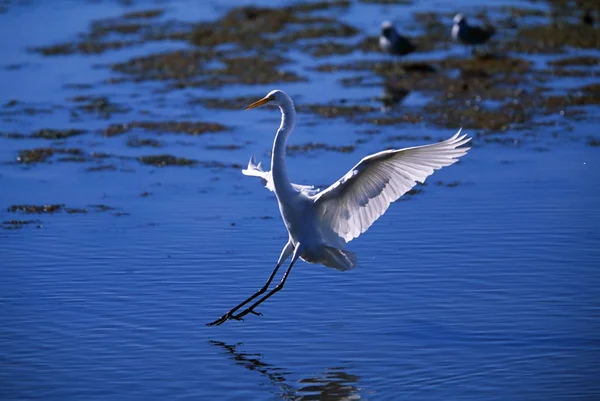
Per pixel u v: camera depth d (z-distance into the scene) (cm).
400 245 1454
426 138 2139
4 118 2392
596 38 3108
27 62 3081
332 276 1343
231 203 1731
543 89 2536
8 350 1110
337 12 3759
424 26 3434
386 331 1148
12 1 4212
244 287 1311
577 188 1742
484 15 3572
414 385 1012
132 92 2662
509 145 2073
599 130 2167
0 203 1750
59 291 1298
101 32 3509
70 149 2116
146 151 2106
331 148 2081
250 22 3553
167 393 1005
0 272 1371
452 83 2642
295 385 1020
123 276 1354
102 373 1053
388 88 2630
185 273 1366
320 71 2858
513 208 1628
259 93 2612
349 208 1095
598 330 1135
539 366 1048
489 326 1153
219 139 2195
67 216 1661
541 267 1341
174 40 3325
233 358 1088
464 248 1430
